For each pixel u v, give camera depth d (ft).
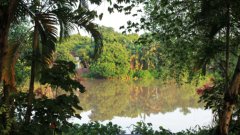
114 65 181.47
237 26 28.27
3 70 24.20
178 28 30.96
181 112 71.10
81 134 31.86
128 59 186.09
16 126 22.79
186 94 107.86
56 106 22.47
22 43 25.50
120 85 149.28
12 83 24.73
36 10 25.34
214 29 27.63
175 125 55.72
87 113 68.74
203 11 26.07
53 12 25.39
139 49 186.50
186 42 32.12
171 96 103.55
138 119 62.49
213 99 30.83
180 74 39.14
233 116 30.19
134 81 172.45
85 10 25.64
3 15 23.72
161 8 30.71
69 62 23.62
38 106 22.45
